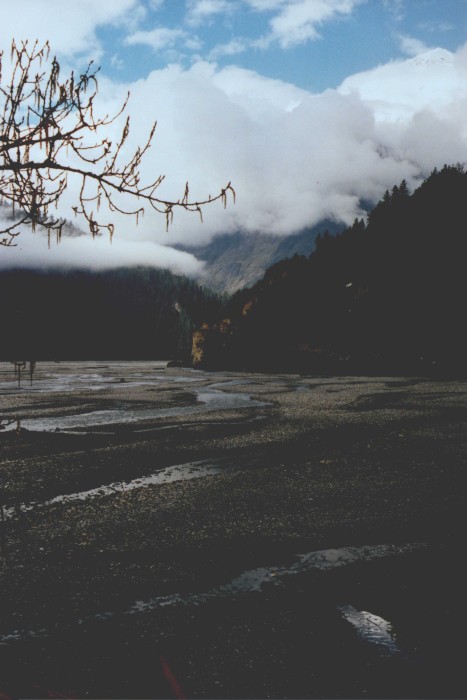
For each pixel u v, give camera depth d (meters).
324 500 15.84
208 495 16.50
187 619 8.94
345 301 108.38
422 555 11.62
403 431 28.02
